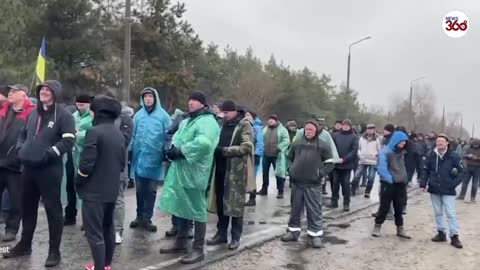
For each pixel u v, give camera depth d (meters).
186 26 31.17
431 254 7.86
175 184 6.34
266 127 12.67
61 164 5.95
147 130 7.59
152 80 28.16
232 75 55.53
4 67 19.38
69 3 24.02
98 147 5.23
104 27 27.50
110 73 26.41
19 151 5.84
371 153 13.53
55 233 5.95
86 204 5.25
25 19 20.98
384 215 8.89
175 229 7.62
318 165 7.81
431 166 8.71
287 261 6.94
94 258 5.29
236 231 7.20
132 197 10.82
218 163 7.18
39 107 5.85
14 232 6.91
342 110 66.12
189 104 6.37
